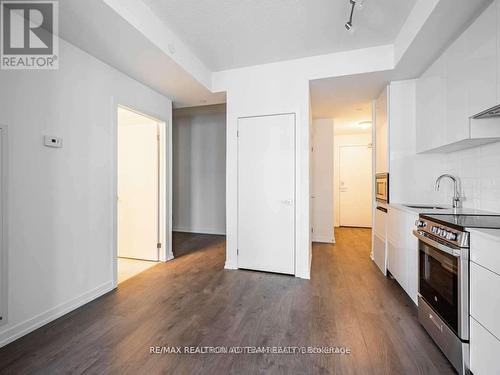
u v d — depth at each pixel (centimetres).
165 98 352
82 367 151
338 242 476
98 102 246
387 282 280
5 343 171
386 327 193
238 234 323
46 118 198
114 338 179
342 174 646
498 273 117
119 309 222
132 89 289
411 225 223
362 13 213
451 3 169
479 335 130
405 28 225
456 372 146
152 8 208
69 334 184
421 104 276
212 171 556
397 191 299
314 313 214
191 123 569
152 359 158
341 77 284
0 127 169
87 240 236
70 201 219
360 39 254
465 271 139
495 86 159
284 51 278
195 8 208
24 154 183
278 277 296
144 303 233
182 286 272
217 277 297
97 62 244
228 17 220
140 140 362
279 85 302
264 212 311
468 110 188
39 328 192
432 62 248
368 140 630
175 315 211
